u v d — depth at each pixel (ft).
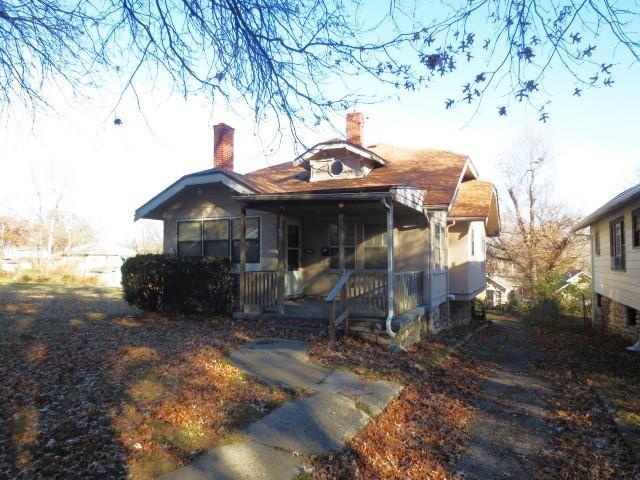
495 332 57.67
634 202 42.32
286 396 21.03
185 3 14.82
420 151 58.18
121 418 17.53
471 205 51.72
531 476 16.85
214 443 15.98
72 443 15.49
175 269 41.11
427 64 15.87
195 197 46.16
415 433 19.76
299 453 15.94
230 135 52.85
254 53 15.67
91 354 26.32
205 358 25.91
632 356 39.37
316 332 33.19
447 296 51.83
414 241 43.06
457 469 17.28
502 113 16.21
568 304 81.82
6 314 39.86
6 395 19.71
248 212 43.70
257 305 37.73
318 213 41.32
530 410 24.40
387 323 31.65
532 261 120.98
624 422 21.48
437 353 35.24
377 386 23.63
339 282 31.40
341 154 47.75
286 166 58.39
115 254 158.61
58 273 89.25
